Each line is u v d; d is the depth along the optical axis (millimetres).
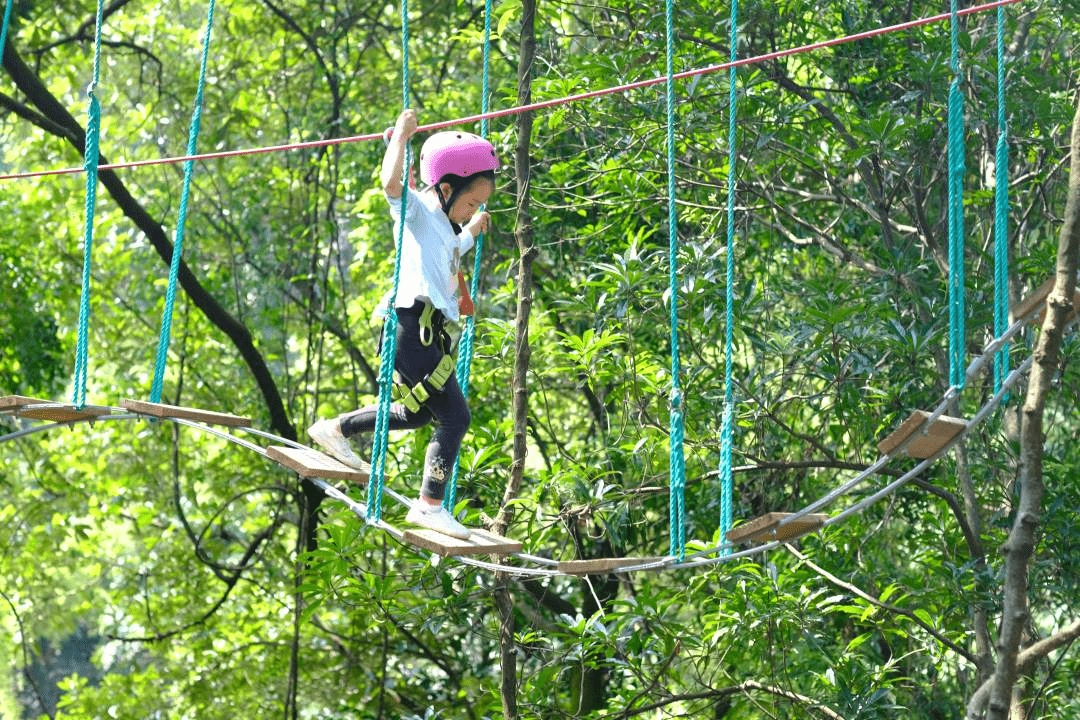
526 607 10414
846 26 8016
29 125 14180
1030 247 8336
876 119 7172
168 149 13547
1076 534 7176
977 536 7434
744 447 8406
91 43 12938
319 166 12531
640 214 8852
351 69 13211
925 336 6770
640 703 8000
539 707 7648
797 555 7516
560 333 8195
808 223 8672
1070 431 9477
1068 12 7590
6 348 13180
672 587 10086
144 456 13273
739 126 7801
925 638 7887
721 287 7633
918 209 7855
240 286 12695
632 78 8000
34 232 13406
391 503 7133
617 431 8852
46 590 14008
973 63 7121
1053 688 7711
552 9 9531
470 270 10836
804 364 7523
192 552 13117
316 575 7699
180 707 12766
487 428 7891
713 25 7953
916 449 4660
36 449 13734
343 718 11922
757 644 7609
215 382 13414
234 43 13711
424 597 7984
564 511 7402
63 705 13062
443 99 11438
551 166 9648
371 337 13422
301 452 5340
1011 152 8430
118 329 13773
